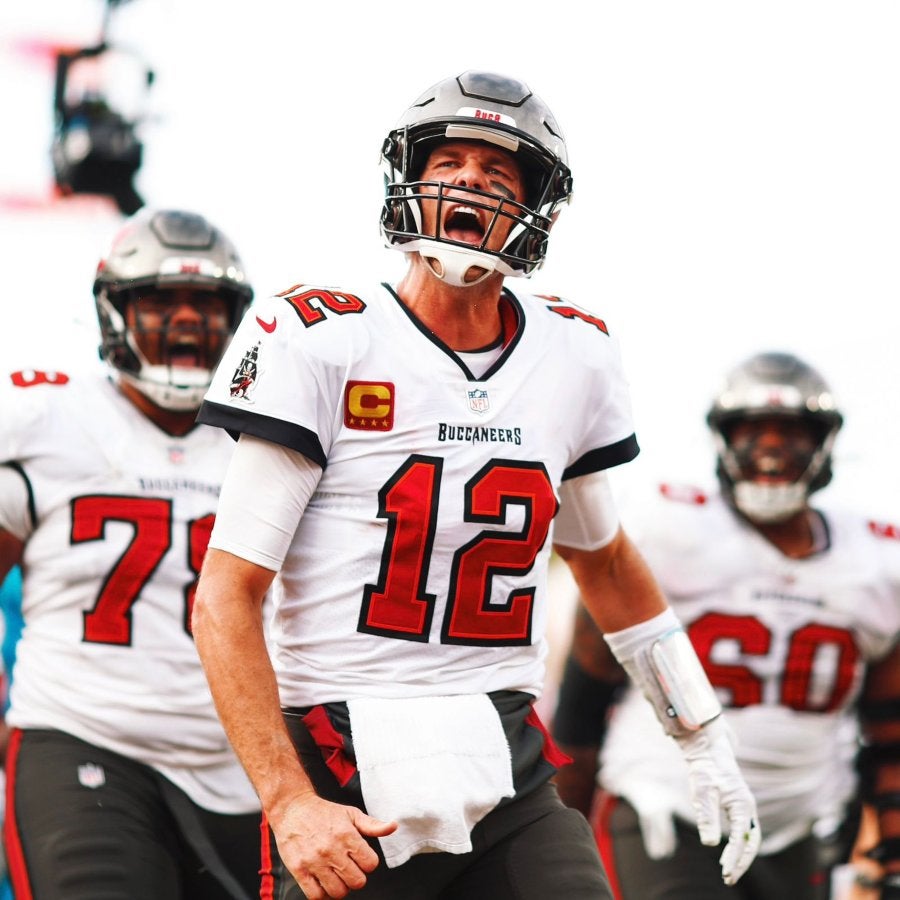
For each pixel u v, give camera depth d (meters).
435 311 9.60
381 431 9.29
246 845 13.00
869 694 16.14
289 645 9.52
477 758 9.24
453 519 9.29
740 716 15.64
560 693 16.22
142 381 13.29
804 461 15.61
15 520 13.00
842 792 17.14
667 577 15.73
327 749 9.25
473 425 9.41
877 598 15.77
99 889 11.73
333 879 8.47
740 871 10.63
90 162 30.34
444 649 9.39
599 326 10.26
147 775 12.72
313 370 9.20
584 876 9.41
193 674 12.91
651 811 14.96
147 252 13.52
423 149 9.70
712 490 16.12
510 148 9.56
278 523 9.19
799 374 15.88
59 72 31.11
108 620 12.84
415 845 9.09
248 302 14.09
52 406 13.15
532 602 9.69
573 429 9.92
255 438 9.22
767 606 15.69
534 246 9.84
